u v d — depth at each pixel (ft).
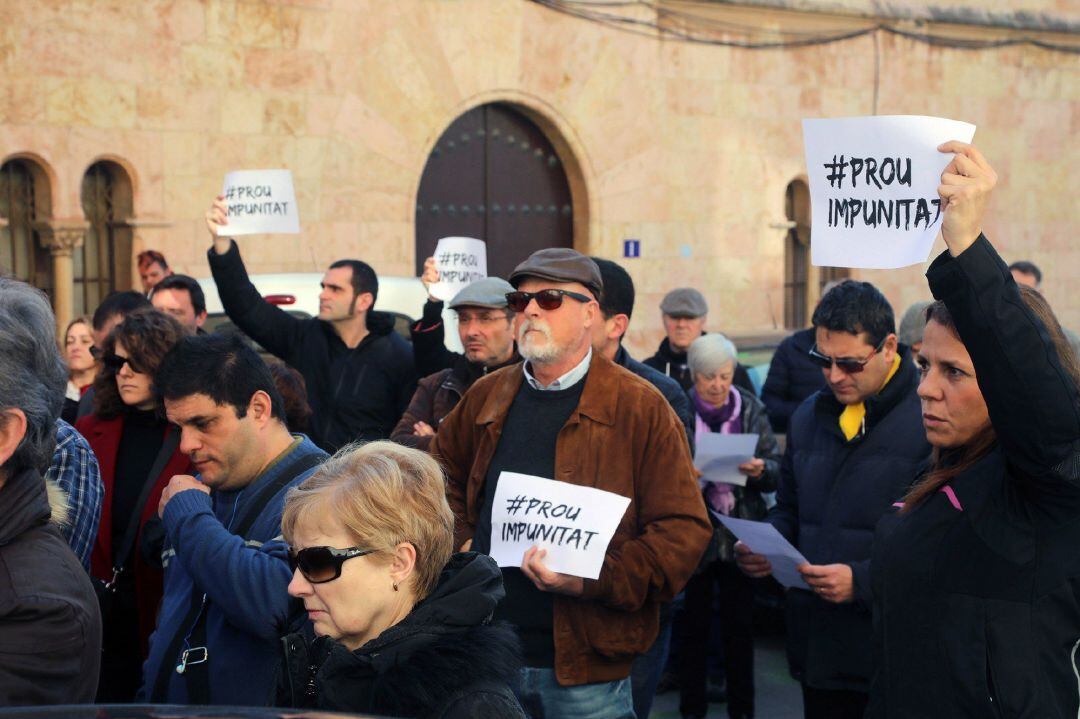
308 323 22.47
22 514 7.93
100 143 40.63
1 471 8.02
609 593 12.67
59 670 7.72
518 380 13.97
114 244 42.32
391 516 7.97
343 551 7.93
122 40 40.73
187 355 10.87
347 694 7.56
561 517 12.63
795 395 26.84
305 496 8.16
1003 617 9.17
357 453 8.36
